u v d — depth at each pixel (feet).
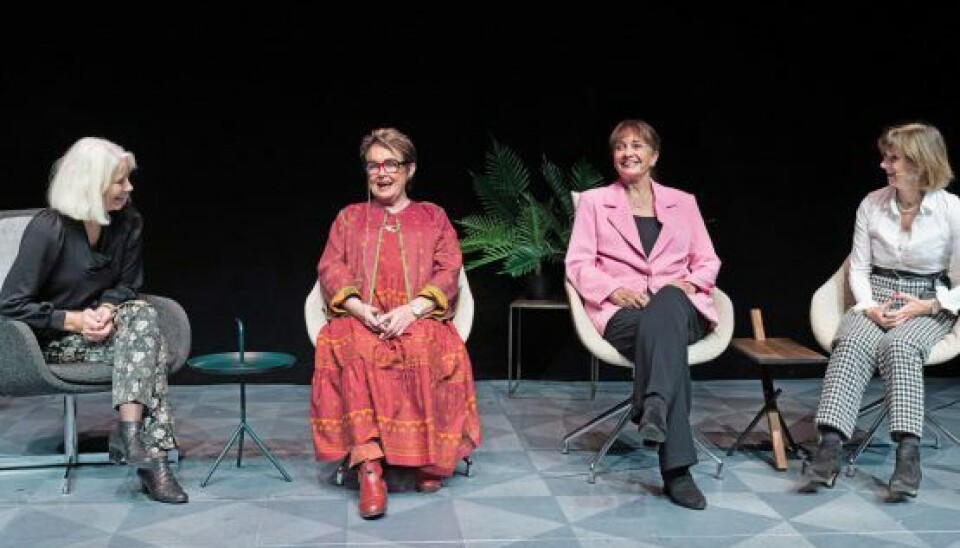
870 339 10.52
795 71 15.39
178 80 14.64
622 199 11.59
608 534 8.98
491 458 11.41
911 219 11.15
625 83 15.28
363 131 14.99
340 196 15.02
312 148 14.93
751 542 8.80
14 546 8.64
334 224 11.12
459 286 11.20
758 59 15.34
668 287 10.56
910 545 8.73
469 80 15.12
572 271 11.36
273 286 15.07
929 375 16.10
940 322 10.71
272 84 14.80
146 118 14.61
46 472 10.77
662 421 9.64
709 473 10.86
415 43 14.99
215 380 15.23
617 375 15.83
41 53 14.38
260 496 10.00
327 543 8.73
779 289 15.71
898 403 10.11
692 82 15.33
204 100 14.70
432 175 15.19
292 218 14.99
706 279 11.21
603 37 15.20
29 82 14.38
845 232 15.66
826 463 10.08
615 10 15.17
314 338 10.78
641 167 11.44
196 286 14.93
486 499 9.95
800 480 10.62
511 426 12.89
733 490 10.27
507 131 15.24
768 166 15.52
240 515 9.45
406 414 9.98
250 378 15.20
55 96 14.42
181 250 14.85
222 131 14.78
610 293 10.95
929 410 13.93
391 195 10.89
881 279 11.40
